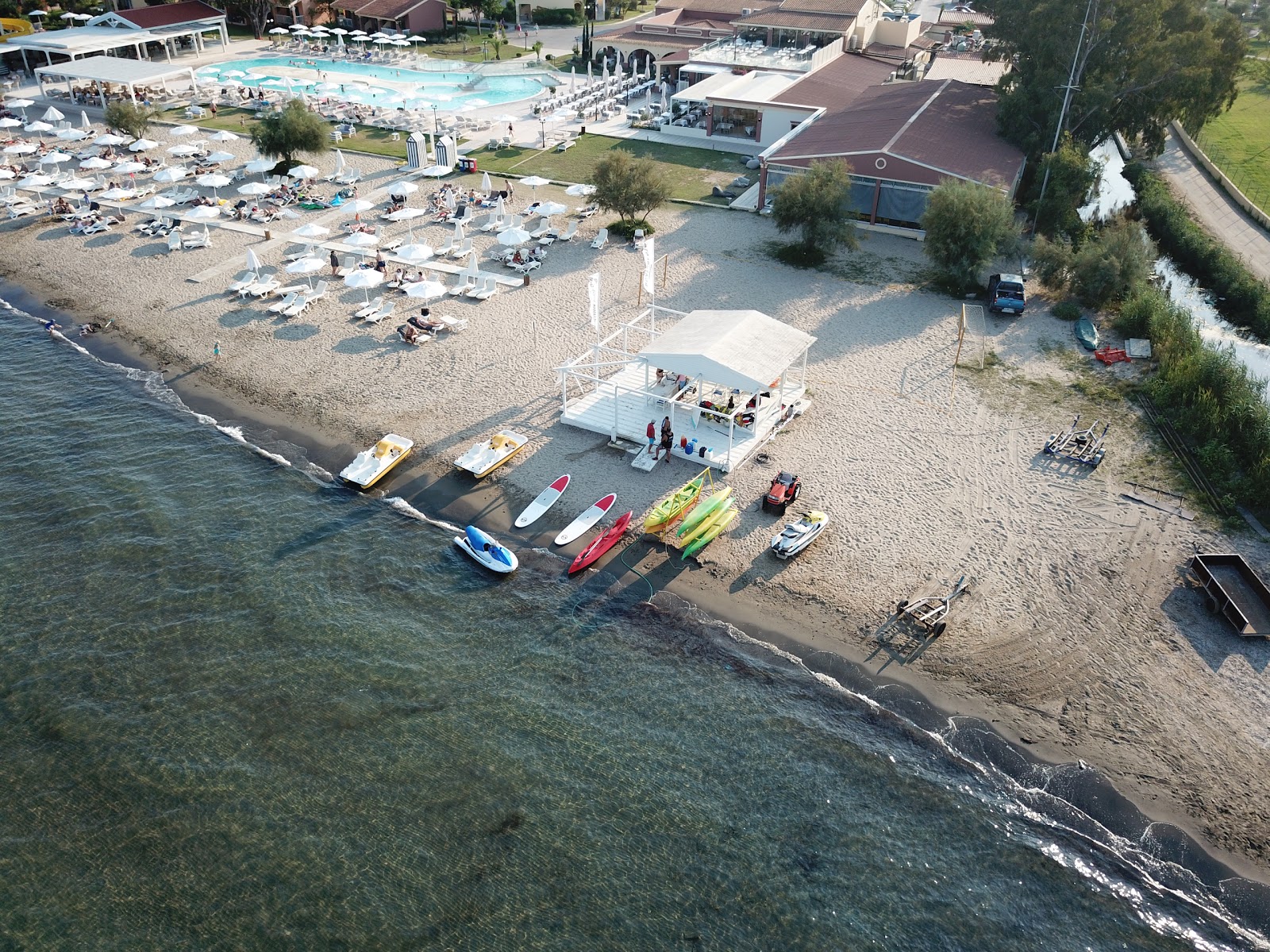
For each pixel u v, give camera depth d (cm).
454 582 2975
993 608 2830
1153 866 2161
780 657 2691
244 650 2712
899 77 8825
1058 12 5725
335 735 2453
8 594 2894
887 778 2364
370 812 2261
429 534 3173
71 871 2131
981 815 2277
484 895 2086
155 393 3950
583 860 2162
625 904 2073
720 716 2523
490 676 2642
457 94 8625
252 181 6159
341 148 6844
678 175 6450
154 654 2694
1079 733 2458
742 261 5084
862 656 2688
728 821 2261
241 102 7900
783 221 5047
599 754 2420
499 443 3503
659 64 8694
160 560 3042
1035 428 3650
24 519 3216
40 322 4512
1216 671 2619
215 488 3381
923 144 5541
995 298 4512
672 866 2155
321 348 4244
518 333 4338
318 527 3200
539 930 2017
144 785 2325
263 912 2047
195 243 5250
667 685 2612
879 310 4569
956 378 3988
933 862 2180
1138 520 3161
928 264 5084
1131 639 2717
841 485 3338
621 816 2266
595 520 3184
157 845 2186
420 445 3588
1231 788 2312
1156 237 5912
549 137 7212
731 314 3759
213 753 2406
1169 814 2261
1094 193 5759
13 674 2623
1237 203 6297
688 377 3547
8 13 9981
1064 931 2042
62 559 3039
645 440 3556
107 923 2027
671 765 2395
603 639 2759
